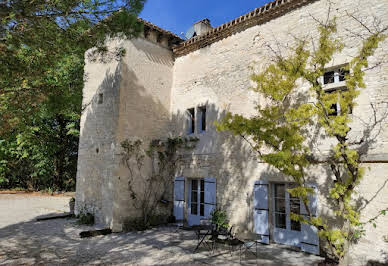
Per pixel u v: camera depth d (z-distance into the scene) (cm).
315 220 443
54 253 562
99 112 877
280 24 702
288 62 489
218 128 493
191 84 897
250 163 707
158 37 936
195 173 837
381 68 535
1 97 548
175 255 556
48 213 1005
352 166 436
